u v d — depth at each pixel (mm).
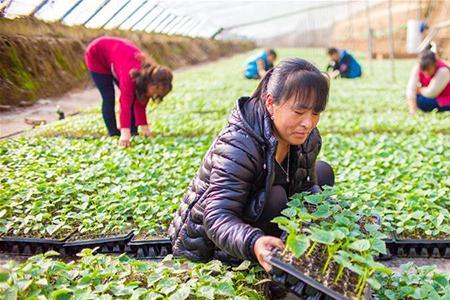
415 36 14750
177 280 2748
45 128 7707
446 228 3762
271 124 2727
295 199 2852
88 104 12680
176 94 12602
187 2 20656
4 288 2408
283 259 2318
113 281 2754
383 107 10148
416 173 5039
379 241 2488
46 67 13367
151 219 4062
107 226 3926
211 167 2826
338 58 17109
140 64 6176
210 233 2648
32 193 4355
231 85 14984
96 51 6559
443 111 9422
